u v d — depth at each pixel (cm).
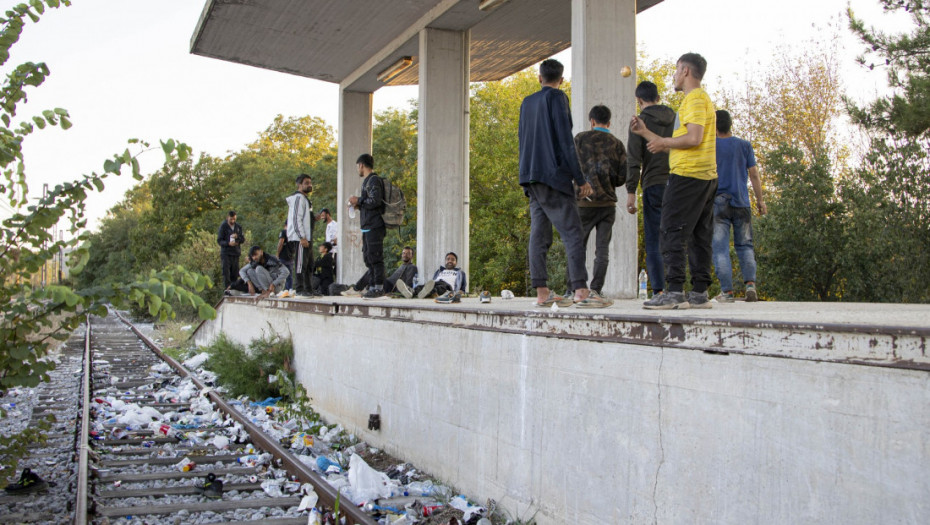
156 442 763
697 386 349
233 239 1758
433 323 632
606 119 636
